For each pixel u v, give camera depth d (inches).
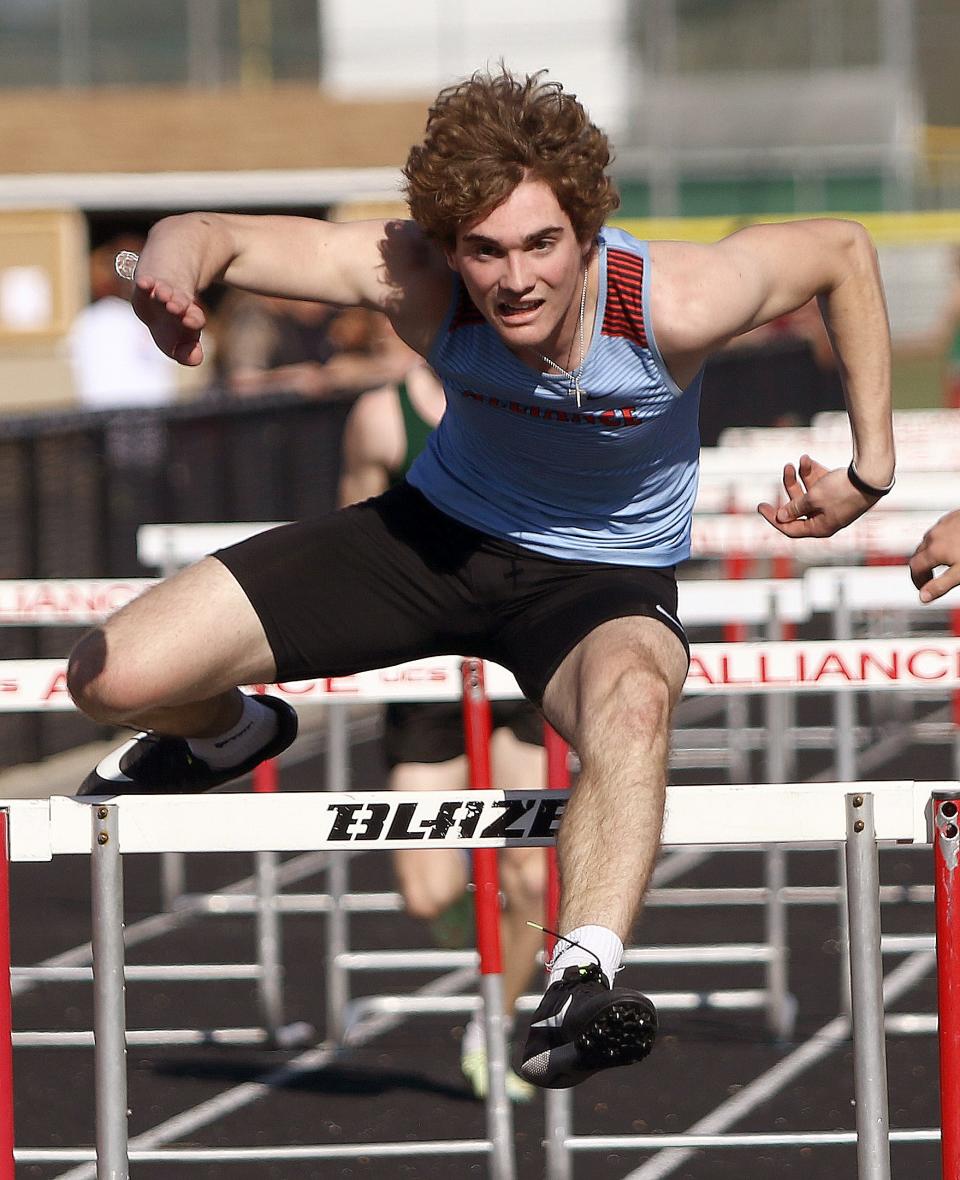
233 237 534.6
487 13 3695.9
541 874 810.2
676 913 1178.6
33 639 1498.5
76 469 1547.7
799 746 1717.5
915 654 699.4
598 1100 846.5
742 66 3757.4
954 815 460.1
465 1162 774.5
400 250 544.4
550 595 570.9
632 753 480.7
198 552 1024.9
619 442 546.6
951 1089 457.4
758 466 1273.4
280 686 753.6
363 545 578.6
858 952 470.0
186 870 1327.5
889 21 3732.8
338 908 931.3
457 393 556.4
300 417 1969.7
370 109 3521.2
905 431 1803.6
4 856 471.2
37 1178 768.3
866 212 3750.0
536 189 493.0
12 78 3543.3
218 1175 761.6
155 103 3516.2
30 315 3329.2
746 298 531.8
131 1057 920.9
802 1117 818.8
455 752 826.8
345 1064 906.7
